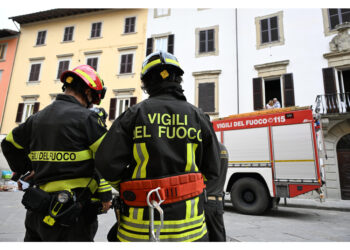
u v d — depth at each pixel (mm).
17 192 10867
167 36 15352
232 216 6078
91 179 1502
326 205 7973
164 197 1097
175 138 1209
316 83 11453
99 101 1870
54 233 1327
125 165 1225
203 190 1398
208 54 14148
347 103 10875
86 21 17656
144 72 1414
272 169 6371
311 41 11953
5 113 17594
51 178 1405
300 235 4281
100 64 16453
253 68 12953
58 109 1562
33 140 1534
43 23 18734
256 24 13375
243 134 7043
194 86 13992
